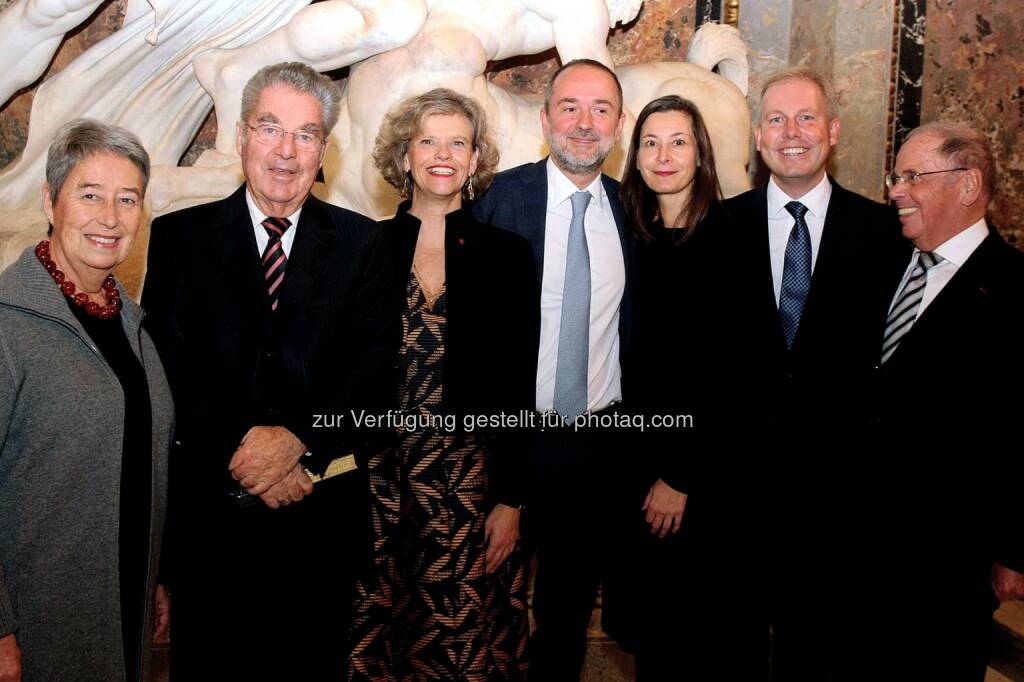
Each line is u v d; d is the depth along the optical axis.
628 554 2.33
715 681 2.14
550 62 4.08
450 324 2.01
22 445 1.43
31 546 1.42
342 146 3.25
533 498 2.24
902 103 3.79
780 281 2.12
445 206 2.11
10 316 1.43
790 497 2.05
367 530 2.00
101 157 1.50
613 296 2.27
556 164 2.23
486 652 2.09
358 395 1.89
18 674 1.37
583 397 2.21
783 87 2.12
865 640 1.94
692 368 2.14
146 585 1.61
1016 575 1.82
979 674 1.84
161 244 1.87
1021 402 1.78
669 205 2.28
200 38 3.39
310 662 1.90
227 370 1.81
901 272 2.04
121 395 1.52
